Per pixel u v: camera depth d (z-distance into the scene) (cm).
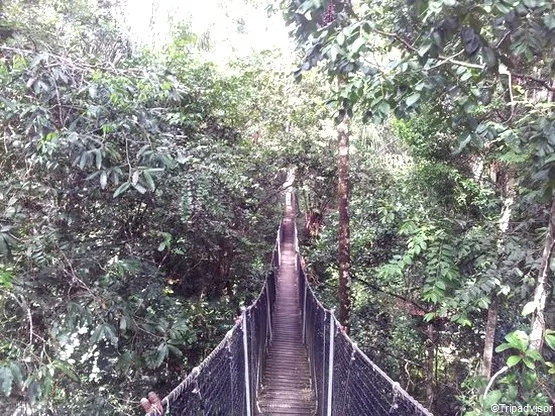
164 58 598
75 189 353
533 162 244
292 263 1424
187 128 602
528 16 204
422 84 228
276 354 734
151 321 387
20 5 413
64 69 314
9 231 274
